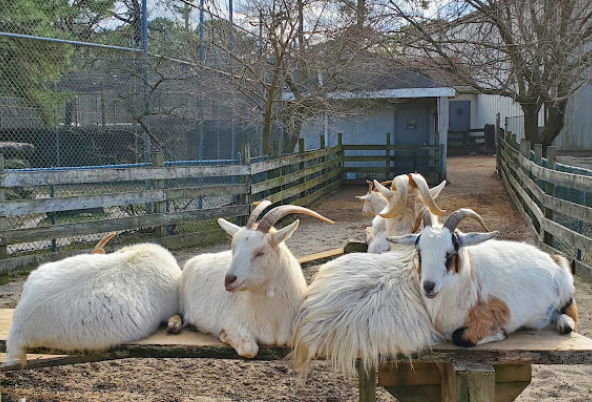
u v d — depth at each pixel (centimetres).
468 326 385
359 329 384
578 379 511
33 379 516
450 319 385
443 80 1830
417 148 1911
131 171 916
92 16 1240
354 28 1336
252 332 399
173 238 995
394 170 1942
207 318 427
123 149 1290
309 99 1409
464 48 1530
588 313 638
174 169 972
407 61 1528
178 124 1304
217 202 1275
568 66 1339
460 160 2839
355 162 2002
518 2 1358
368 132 2064
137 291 426
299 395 490
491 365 380
